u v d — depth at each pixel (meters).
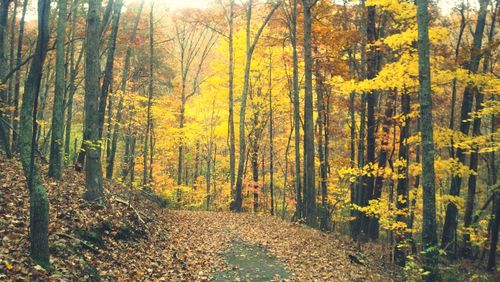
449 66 12.12
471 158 17.06
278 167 37.59
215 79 28.61
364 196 19.34
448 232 17.45
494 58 15.63
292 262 11.79
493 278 14.74
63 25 12.88
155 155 32.47
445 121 25.14
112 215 10.97
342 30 20.31
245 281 9.63
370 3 13.07
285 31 25.38
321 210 22.41
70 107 23.91
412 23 12.78
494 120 17.03
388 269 13.47
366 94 17.66
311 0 20.30
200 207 34.53
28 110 7.09
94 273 7.39
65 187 11.95
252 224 18.11
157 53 31.34
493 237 16.64
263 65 27.48
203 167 43.88
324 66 20.39
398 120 13.84
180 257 10.66
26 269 6.07
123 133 30.72
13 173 11.35
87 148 11.52
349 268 12.09
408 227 13.85
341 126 26.11
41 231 6.56
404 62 12.09
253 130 30.16
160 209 17.89
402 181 14.16
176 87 35.28
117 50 27.62
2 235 7.21
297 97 19.84
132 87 30.55
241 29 28.36
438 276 8.47
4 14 14.73
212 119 32.16
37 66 7.19
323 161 22.95
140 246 10.31
